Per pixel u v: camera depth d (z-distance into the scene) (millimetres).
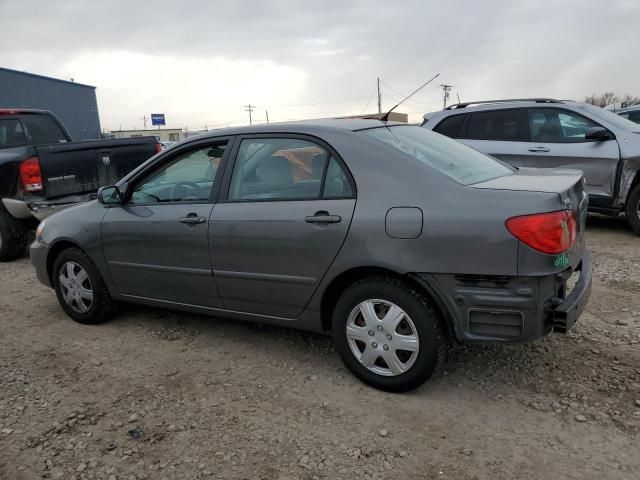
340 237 3254
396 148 3324
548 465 2639
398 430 2977
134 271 4301
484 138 7703
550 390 3297
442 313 3094
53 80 33000
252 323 4598
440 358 3156
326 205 3340
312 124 3602
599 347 3812
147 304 4402
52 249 4797
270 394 3418
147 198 4270
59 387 3617
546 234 2818
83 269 4641
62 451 2912
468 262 2930
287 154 3580
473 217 2922
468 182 3191
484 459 2707
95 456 2861
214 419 3164
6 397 3500
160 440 2980
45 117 8750
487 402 3205
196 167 4043
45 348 4281
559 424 2955
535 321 2891
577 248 3221
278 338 4266
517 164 7445
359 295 3289
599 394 3219
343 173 3350
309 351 4008
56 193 6629
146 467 2762
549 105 7344
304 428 3037
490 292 2926
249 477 2658
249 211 3631
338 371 3668
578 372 3484
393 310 3201
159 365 3898
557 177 3424
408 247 3059
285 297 3588
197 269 3922
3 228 7000
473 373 3547
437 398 3273
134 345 4273
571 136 7172
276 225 3492
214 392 3479
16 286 6074
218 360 3939
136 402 3389
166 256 4062
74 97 35531
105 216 4414
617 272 5473
